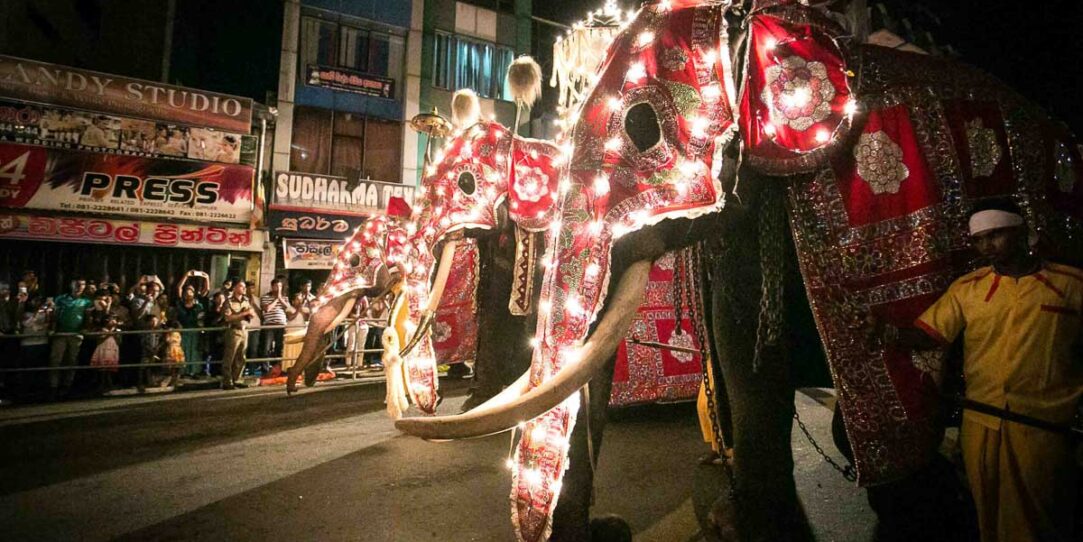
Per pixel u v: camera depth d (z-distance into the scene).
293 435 5.25
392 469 4.13
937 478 2.59
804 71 2.15
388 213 6.29
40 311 8.22
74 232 10.40
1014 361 2.13
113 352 8.31
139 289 9.34
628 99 1.96
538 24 17.81
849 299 2.20
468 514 3.27
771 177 2.26
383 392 7.84
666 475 3.88
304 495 3.62
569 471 2.05
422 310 4.36
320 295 6.25
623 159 1.89
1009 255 2.13
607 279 1.79
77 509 3.44
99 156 10.81
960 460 3.56
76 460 4.51
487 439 4.94
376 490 3.69
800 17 2.23
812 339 2.93
